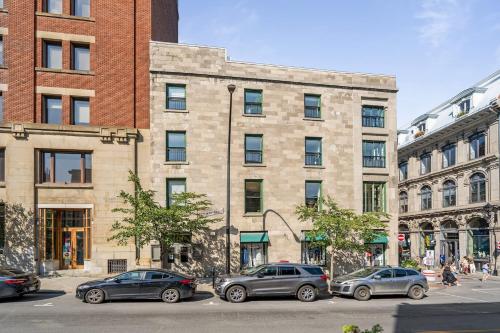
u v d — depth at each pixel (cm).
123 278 1766
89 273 2388
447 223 4131
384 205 2898
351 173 2834
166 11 3350
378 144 2952
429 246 4428
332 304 1777
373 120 2950
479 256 3619
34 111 2395
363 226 2345
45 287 2062
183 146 2578
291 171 2720
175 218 2078
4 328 1293
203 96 2614
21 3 2420
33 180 2352
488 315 1558
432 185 4372
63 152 2444
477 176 3662
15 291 1744
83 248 2458
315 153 2803
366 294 1902
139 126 2533
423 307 1728
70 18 2494
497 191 3366
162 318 1452
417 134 4628
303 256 2702
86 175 2477
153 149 2520
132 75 2548
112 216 2439
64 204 2398
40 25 2448
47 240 2402
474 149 3731
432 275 2684
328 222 2252
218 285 1852
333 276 2459
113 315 1494
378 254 2864
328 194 2770
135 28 2594
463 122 3750
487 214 3456
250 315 1518
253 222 2619
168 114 2555
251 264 2619
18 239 2308
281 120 2734
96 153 2448
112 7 2567
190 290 1812
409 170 4844
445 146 4172
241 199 2612
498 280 2944
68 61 2484
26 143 2352
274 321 1420
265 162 2681
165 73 2570
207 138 2597
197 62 2622
